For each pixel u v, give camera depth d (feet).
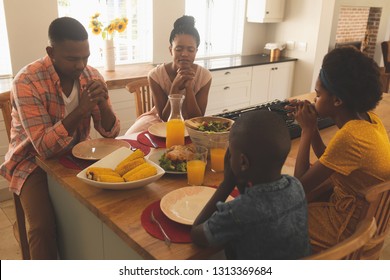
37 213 5.23
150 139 5.68
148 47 12.82
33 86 5.21
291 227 2.92
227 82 13.37
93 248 4.49
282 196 2.91
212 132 4.84
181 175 4.56
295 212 2.97
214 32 15.08
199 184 4.31
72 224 4.88
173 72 7.30
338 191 4.29
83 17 11.13
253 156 2.86
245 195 2.93
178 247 3.20
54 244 5.37
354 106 3.89
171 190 4.19
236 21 15.61
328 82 3.92
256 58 15.33
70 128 5.04
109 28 11.06
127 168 4.33
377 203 3.69
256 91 14.57
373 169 3.91
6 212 8.63
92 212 3.91
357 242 2.60
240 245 3.02
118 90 10.46
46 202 5.36
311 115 4.44
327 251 2.46
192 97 6.85
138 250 3.25
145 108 8.35
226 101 13.65
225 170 3.46
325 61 3.98
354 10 18.56
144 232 3.39
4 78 9.82
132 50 12.59
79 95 5.86
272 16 14.93
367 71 3.75
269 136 2.81
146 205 3.85
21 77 5.17
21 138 5.52
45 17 9.75
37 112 5.10
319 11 14.23
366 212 3.63
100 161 4.52
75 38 5.01
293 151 5.41
